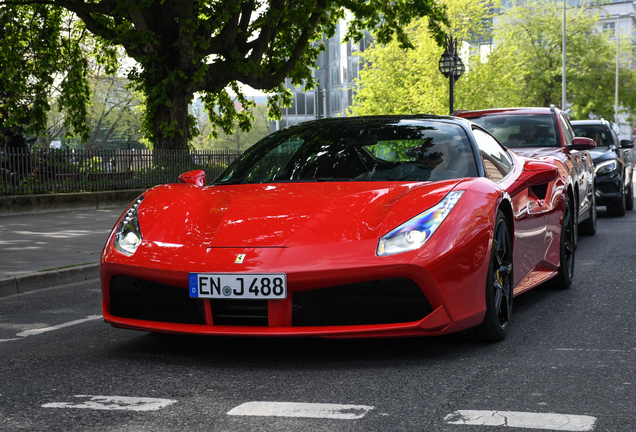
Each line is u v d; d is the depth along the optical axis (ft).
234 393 9.30
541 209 15.67
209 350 11.91
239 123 72.84
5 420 8.26
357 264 10.24
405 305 10.53
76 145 155.02
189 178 14.52
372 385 9.57
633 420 7.99
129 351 12.01
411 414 8.29
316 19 60.34
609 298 16.48
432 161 13.30
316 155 14.10
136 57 54.49
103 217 43.80
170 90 55.57
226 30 56.49
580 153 27.48
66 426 8.02
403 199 11.41
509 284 12.94
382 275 10.27
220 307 10.70
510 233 13.20
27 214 46.01
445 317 10.62
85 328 14.42
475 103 122.01
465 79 122.42
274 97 69.62
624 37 188.24
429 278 10.39
